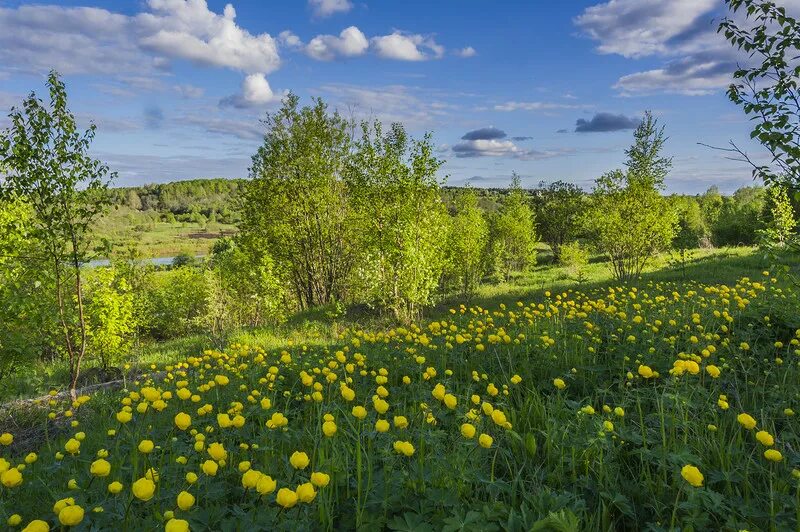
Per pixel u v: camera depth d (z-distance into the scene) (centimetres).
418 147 1432
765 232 525
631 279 1595
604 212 1772
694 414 338
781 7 406
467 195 2781
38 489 289
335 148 1927
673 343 485
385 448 279
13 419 552
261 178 1906
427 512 229
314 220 1961
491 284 2539
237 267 1912
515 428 361
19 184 699
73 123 726
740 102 433
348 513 239
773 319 557
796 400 362
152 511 240
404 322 1292
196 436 313
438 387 309
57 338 1063
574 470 279
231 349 902
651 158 1698
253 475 210
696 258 2053
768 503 245
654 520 248
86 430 458
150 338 2230
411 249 1341
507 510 237
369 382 504
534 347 547
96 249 772
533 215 4097
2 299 685
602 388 427
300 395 452
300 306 2025
